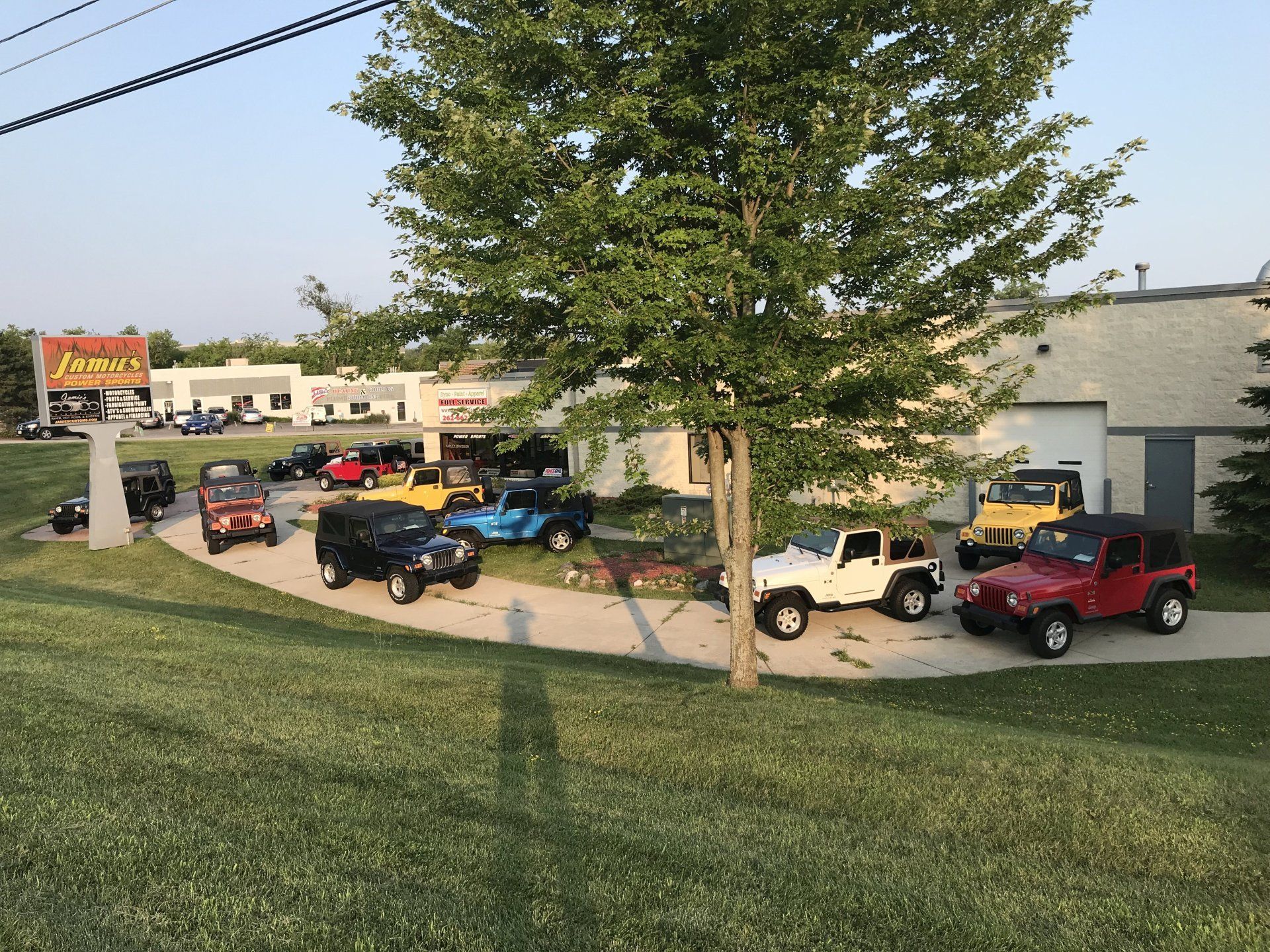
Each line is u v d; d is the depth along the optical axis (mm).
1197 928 4129
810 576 12883
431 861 4758
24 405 73500
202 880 4434
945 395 20672
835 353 7723
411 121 8523
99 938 3875
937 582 13688
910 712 8664
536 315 8641
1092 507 19797
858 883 4590
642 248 7695
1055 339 19609
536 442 30984
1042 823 5418
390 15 8164
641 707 8180
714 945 3969
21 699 7773
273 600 17375
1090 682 10570
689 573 16859
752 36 7734
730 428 9000
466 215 8016
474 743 7074
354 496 31656
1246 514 14781
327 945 3883
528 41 7621
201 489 23391
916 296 7902
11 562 22750
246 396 82875
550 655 12547
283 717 7531
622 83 7977
